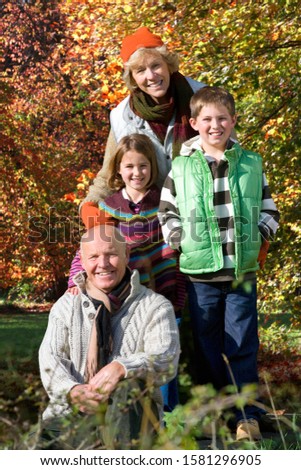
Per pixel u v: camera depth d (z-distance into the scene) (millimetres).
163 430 3150
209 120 4695
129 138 4855
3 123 20172
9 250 20094
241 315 4672
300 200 9219
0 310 26406
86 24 13477
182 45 9539
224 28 8875
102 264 3916
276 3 8672
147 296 3982
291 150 8961
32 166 19984
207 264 4660
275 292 9758
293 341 10164
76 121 25641
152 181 4883
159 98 5043
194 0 9617
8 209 19938
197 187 4684
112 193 5047
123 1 11031
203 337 4746
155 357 3670
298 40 9055
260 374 8711
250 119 9438
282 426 4543
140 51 4922
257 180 4746
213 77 8688
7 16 27953
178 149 4957
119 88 11805
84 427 3148
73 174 20984
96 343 3859
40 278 22875
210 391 2877
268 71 9117
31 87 26250
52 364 3799
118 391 3416
